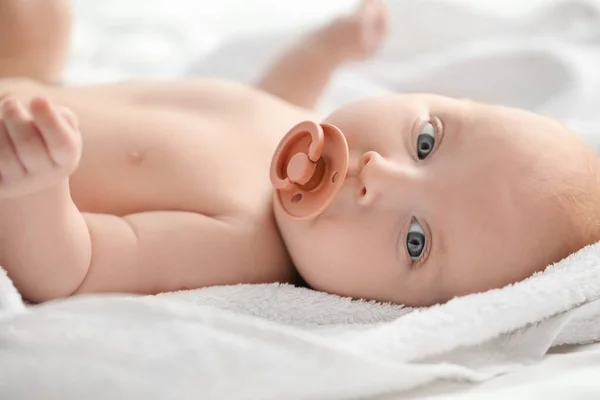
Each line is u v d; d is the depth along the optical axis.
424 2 1.93
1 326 0.74
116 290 1.00
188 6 2.04
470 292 0.99
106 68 1.72
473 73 1.76
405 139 1.04
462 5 1.94
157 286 1.03
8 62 1.29
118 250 1.00
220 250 1.05
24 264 0.94
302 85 1.54
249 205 1.10
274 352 0.76
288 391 0.77
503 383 0.85
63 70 1.40
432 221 0.99
